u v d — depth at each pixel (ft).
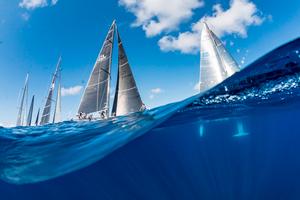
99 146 18.04
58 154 17.49
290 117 27.09
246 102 21.62
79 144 19.12
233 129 26.84
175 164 24.88
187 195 20.68
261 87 19.81
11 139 21.16
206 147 27.48
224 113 23.56
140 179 22.09
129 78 82.94
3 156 17.83
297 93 21.31
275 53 16.72
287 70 18.06
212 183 21.76
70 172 17.02
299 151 26.84
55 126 27.76
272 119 27.07
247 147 27.96
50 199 17.75
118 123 23.93
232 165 24.44
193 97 20.67
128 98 82.53
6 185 16.60
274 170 22.98
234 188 20.89
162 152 24.50
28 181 15.65
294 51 16.66
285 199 18.22
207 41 83.82
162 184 21.97
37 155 17.61
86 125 26.37
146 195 20.51
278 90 20.36
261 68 17.87
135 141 20.58
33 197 17.48
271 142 28.78
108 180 20.08
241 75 18.30
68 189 18.21
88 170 18.52
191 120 23.84
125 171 21.27
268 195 18.90
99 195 19.65
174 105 22.65
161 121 20.89
